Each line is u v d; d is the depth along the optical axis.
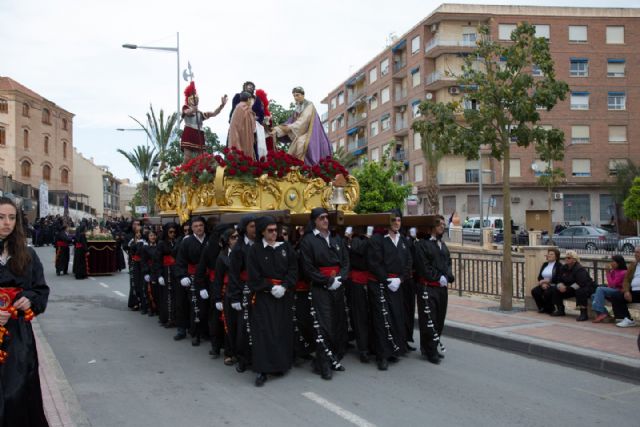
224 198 8.92
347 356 7.76
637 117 41.31
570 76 40.91
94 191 70.50
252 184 9.20
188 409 5.47
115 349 8.20
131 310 11.91
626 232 39.12
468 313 10.68
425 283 7.47
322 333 6.70
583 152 41.09
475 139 10.70
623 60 41.19
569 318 10.05
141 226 12.42
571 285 10.10
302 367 7.15
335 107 61.59
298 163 9.77
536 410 5.49
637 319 9.58
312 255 6.74
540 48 10.62
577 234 29.52
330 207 10.27
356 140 55.12
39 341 8.42
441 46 39.72
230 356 7.32
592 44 40.94
